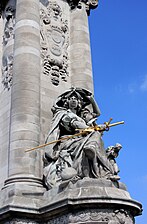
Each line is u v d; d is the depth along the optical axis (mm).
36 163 13633
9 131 14688
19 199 12336
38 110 14422
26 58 14922
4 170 14359
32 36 15453
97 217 11156
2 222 12227
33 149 13227
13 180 13023
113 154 13172
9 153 13727
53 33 16938
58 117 14273
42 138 14523
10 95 15438
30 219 12133
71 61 17312
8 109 15336
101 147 12805
